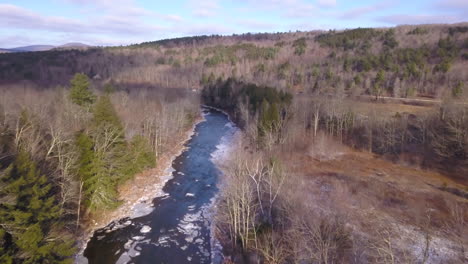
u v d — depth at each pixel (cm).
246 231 2652
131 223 3198
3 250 1756
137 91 9362
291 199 2933
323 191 3722
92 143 3109
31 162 2086
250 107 7288
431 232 2714
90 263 2539
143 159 4181
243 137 6303
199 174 4625
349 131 6381
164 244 2855
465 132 4541
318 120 6725
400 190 3778
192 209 3538
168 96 9262
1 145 2394
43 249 1948
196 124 8144
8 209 1806
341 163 4922
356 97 8306
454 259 2330
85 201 3061
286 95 7188
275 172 3309
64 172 2700
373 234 2617
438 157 4800
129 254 2689
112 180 3428
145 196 3819
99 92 7744
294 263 2228
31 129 3167
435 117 5503
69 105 5056
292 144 5425
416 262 2261
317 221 2519
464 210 3177
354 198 3541
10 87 7631
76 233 2803
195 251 2761
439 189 3784
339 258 2234
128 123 4872
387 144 5438
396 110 6881
